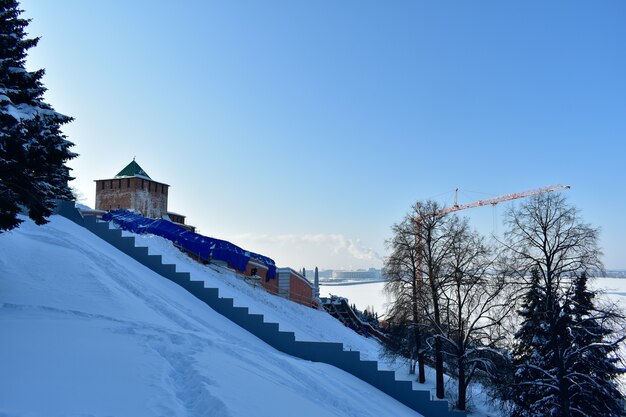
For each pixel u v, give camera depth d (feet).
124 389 35.40
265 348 74.64
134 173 215.92
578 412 93.86
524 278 94.48
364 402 61.98
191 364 43.73
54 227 88.99
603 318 88.22
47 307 54.44
